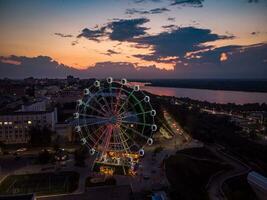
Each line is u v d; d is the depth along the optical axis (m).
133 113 77.38
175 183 63.44
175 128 124.50
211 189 60.97
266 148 91.19
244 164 76.69
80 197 56.44
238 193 56.69
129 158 70.06
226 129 125.69
